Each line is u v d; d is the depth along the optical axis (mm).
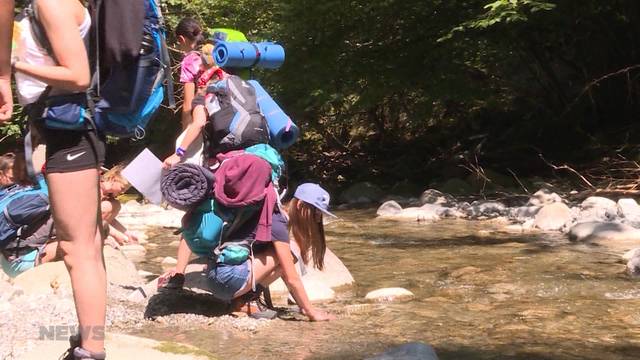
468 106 14344
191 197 3736
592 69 12414
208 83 4051
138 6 2348
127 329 3689
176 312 3963
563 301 4211
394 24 11812
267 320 3881
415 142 14328
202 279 4086
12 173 4641
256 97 3963
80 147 2359
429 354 3102
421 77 12023
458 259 5676
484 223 7898
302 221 4469
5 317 3410
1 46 2156
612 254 5668
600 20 11648
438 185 11000
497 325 3746
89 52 2340
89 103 2340
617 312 3939
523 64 13625
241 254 3826
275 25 11812
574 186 10047
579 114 12375
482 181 10672
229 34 4340
